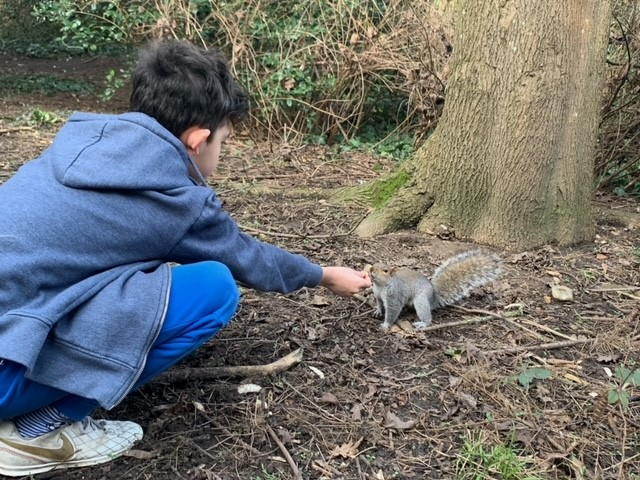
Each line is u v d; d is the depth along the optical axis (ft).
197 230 3.33
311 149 11.61
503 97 6.77
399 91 12.37
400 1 11.53
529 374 4.42
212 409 4.04
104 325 2.99
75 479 3.42
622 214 8.31
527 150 6.77
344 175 9.95
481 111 6.89
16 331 2.78
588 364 4.81
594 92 6.93
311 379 4.41
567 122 6.88
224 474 3.52
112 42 16.28
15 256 2.87
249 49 11.76
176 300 3.26
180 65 3.36
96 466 3.51
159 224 3.15
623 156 10.16
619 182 10.46
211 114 3.42
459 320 5.38
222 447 3.73
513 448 3.83
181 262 3.51
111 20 13.32
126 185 3.02
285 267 3.99
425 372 4.58
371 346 4.90
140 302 3.06
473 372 4.52
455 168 7.13
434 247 6.95
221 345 4.76
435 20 10.98
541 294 5.95
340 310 5.43
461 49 6.97
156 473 3.48
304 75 11.83
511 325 5.32
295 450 3.74
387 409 4.13
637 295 6.01
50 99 15.25
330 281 4.33
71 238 2.97
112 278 3.10
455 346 4.94
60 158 3.08
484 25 6.74
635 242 7.53
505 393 4.36
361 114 12.28
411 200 7.40
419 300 5.19
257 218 7.64
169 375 4.22
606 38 6.91
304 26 11.82
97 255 3.06
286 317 5.23
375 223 7.30
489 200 7.06
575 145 6.93
